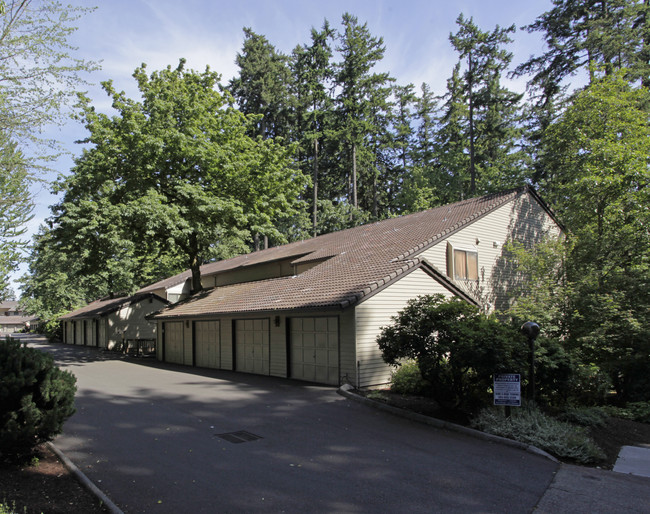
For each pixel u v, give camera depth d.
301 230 40.94
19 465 6.55
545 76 28.53
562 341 14.90
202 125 23.75
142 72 24.12
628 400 13.45
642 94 19.75
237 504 5.52
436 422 9.68
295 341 16.00
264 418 10.09
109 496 5.67
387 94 42.56
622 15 25.64
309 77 43.88
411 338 10.51
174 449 7.72
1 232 8.25
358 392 12.63
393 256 16.47
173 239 22.08
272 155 24.66
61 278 47.25
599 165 18.84
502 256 20.59
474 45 38.19
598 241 16.80
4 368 6.39
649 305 14.30
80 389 14.26
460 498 5.92
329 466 6.99
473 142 39.94
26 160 8.09
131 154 21.47
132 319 36.62
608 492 6.34
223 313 17.84
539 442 8.17
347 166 43.56
